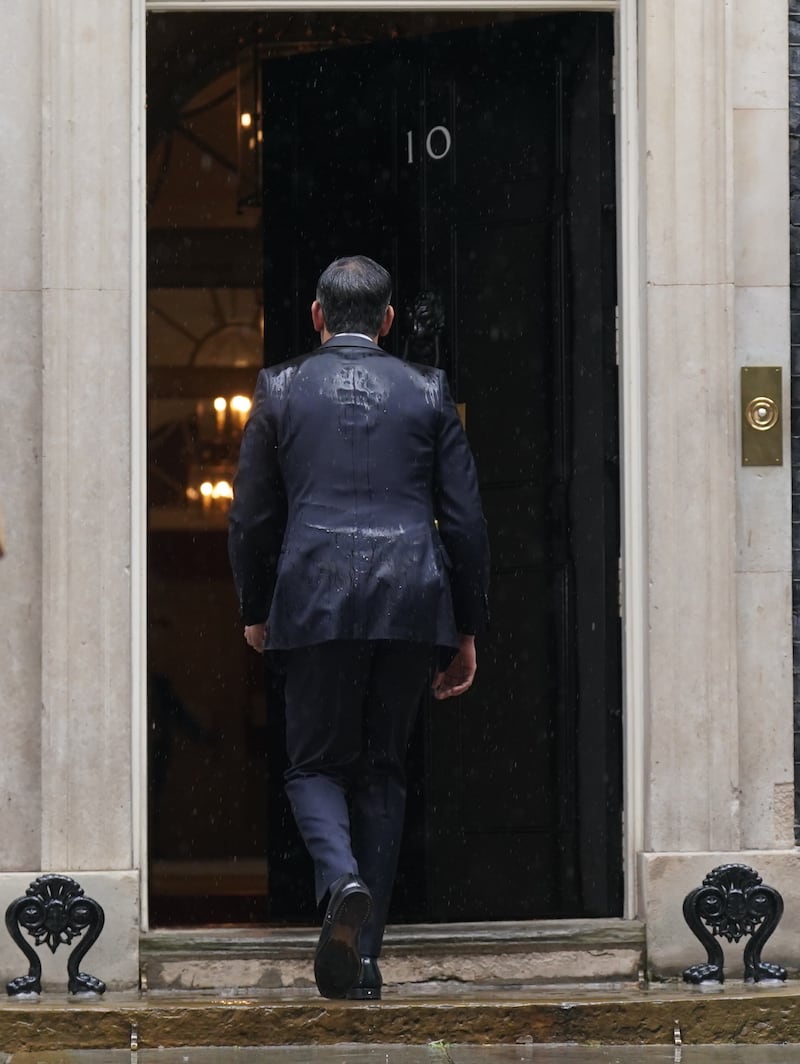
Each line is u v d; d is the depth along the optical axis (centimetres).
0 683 938
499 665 1052
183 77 1566
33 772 938
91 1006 830
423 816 1066
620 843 995
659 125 968
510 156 1049
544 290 1035
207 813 1723
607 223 1008
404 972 937
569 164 1025
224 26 1320
